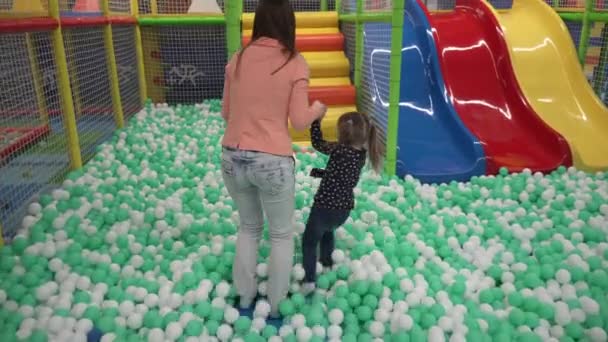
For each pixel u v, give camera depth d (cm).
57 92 489
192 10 792
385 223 405
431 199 459
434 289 320
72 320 279
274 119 259
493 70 654
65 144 502
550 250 364
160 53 826
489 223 409
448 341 273
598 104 609
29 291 312
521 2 725
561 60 648
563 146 534
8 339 258
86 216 418
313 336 276
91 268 346
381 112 543
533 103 623
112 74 652
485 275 346
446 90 618
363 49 652
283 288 296
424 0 1044
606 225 399
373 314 299
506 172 508
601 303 300
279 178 260
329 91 668
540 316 293
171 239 381
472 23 710
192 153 597
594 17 673
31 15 434
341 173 308
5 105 460
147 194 474
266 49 260
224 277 340
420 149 552
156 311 296
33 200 427
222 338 283
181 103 854
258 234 301
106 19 625
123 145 596
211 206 436
